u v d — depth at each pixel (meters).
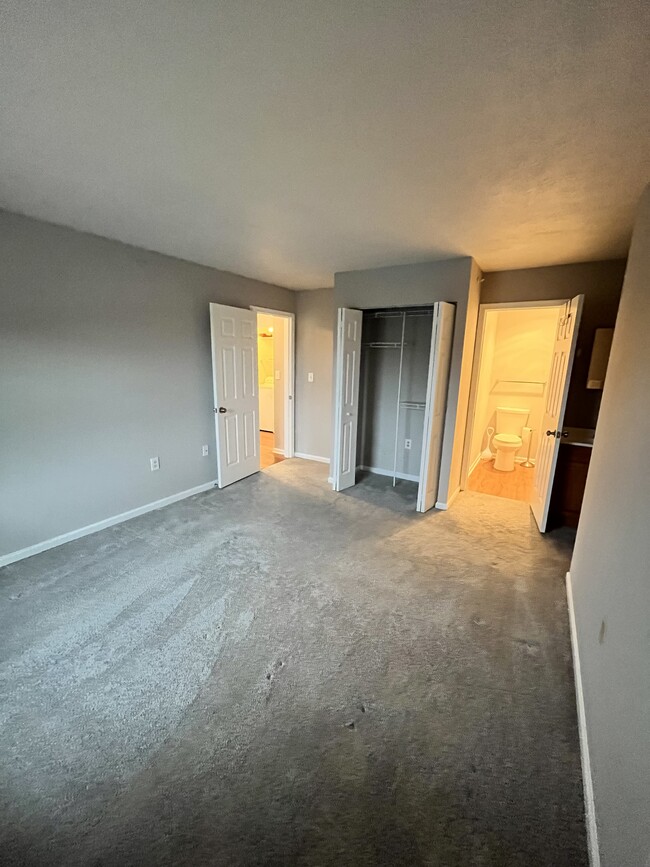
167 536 3.08
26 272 2.53
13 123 1.43
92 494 3.09
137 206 2.27
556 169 1.72
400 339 4.49
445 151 1.59
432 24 0.96
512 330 5.32
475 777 1.35
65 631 2.02
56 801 1.26
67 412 2.85
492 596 2.37
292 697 1.66
